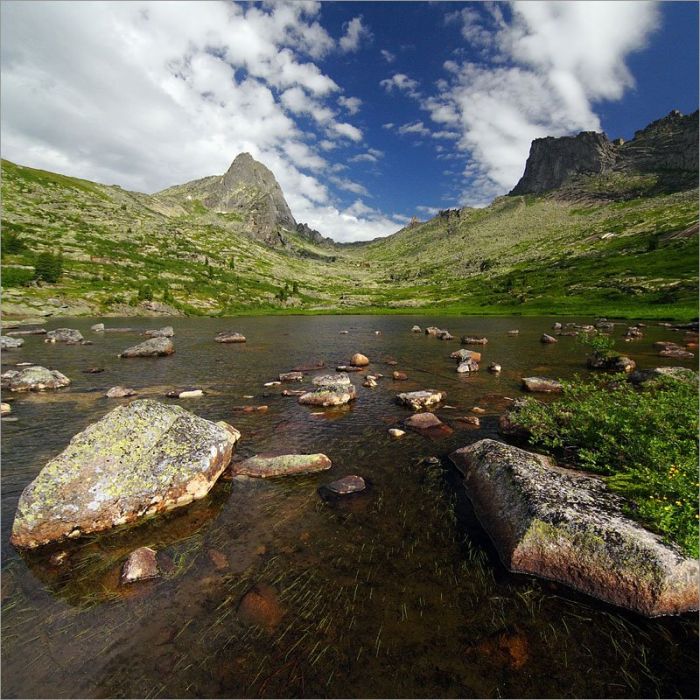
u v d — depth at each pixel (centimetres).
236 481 1277
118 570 871
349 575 859
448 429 1761
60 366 3225
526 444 1558
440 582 843
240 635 704
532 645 690
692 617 750
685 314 8081
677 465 1032
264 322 9675
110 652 670
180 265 19312
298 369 3228
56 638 697
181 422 1283
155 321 9225
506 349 4397
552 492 998
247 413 2014
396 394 2409
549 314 10800
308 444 1602
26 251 14700
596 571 814
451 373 3086
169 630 714
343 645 684
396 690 606
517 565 878
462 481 1288
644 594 765
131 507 1049
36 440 1628
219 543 966
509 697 597
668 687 618
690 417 1329
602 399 1666
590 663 659
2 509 1115
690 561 786
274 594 800
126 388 2411
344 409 2091
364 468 1384
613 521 882
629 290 11925
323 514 1098
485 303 14912
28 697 598
